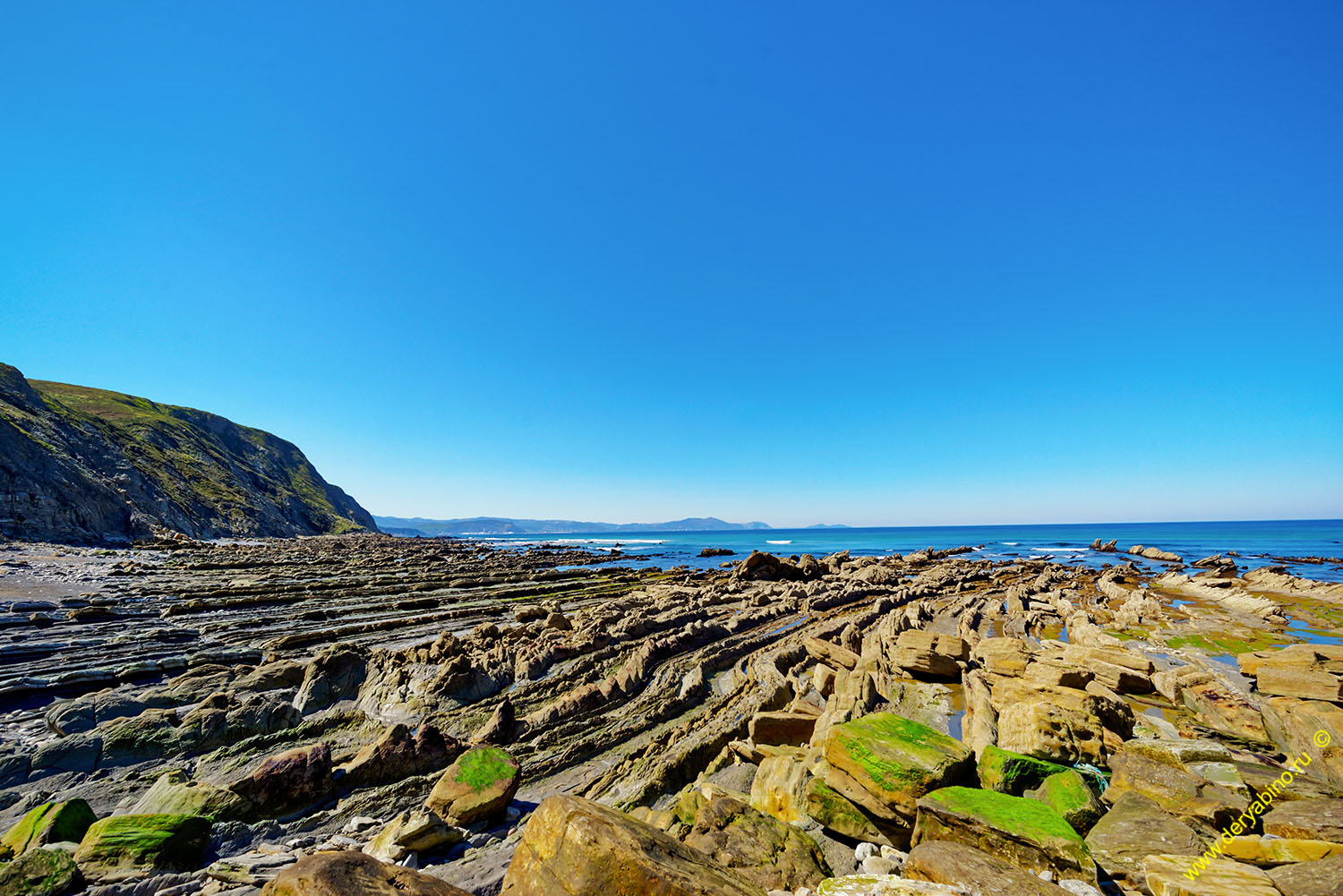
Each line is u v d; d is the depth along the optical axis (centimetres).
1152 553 7119
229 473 10619
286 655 1809
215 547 6378
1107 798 793
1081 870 576
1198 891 513
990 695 1409
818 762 880
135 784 920
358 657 1490
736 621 2412
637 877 430
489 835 794
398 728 1045
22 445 5506
